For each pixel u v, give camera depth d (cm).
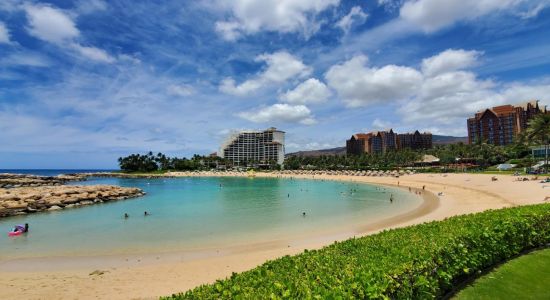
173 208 4878
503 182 6638
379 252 909
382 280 666
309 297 553
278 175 18550
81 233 3011
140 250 2338
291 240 2562
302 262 848
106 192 6394
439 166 14925
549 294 885
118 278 1706
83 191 6259
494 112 16612
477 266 1029
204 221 3597
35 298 1441
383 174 13812
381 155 19588
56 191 5972
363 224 3175
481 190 5719
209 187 10281
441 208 4016
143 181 14975
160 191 8656
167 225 3372
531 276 1008
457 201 4600
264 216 3916
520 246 1228
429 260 833
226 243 2516
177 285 1584
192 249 2345
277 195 7006
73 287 1573
